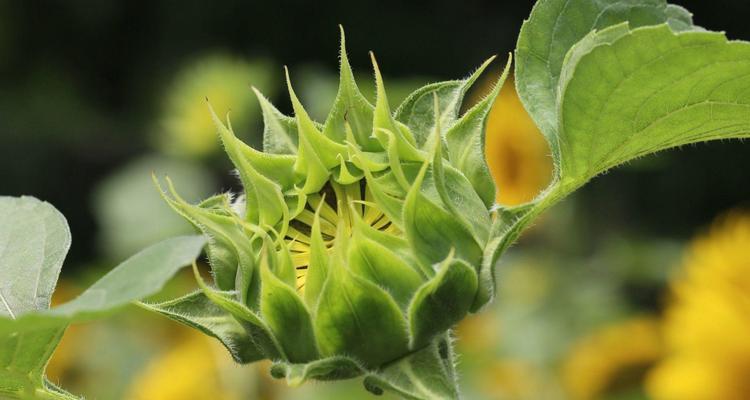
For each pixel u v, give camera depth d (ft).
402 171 2.02
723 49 1.97
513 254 3.58
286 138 2.05
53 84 8.72
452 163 2.04
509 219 2.03
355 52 7.72
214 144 4.15
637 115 2.04
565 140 2.06
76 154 7.72
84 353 3.49
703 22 6.67
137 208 4.07
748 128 2.06
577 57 2.00
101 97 8.75
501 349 3.22
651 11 2.15
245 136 4.05
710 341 2.69
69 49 8.90
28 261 2.15
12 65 8.84
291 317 1.99
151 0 8.64
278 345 1.99
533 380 3.19
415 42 7.55
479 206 2.02
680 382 2.70
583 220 3.82
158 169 4.16
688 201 5.77
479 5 7.39
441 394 1.98
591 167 2.08
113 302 1.74
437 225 2.00
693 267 2.77
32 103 8.45
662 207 5.72
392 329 1.98
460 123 2.05
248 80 4.10
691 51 1.98
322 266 1.98
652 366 3.05
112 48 8.75
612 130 2.05
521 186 3.04
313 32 8.02
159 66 8.52
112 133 7.97
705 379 2.68
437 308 1.98
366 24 7.72
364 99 2.04
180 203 2.01
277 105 6.85
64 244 2.16
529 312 3.32
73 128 7.98
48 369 3.46
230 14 8.20
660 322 3.11
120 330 3.49
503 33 7.32
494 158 3.05
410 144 2.03
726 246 2.73
